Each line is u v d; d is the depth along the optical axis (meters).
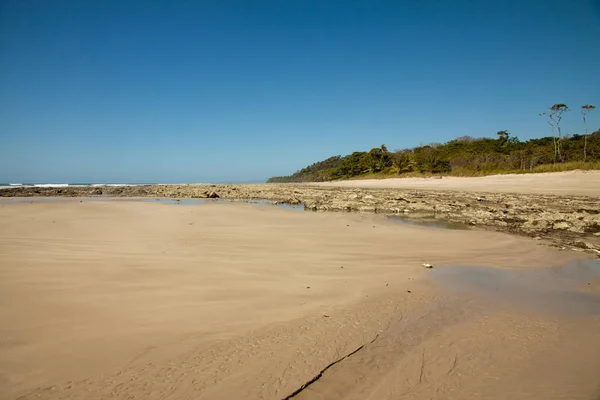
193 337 4.36
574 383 3.62
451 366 3.94
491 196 28.11
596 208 19.17
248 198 30.98
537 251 9.58
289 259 8.44
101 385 3.36
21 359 3.75
